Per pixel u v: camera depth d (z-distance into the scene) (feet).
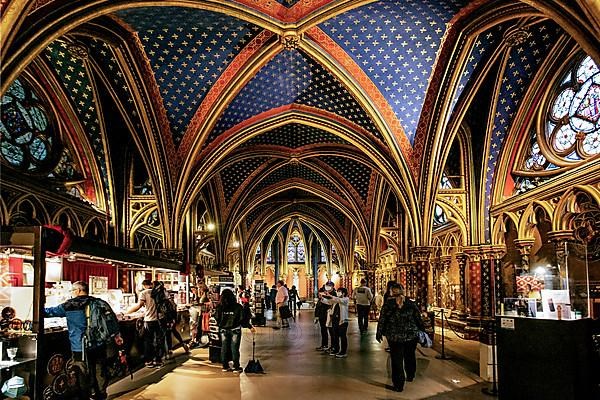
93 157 38.52
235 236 81.97
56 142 34.91
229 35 31.55
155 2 24.16
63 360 19.86
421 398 20.93
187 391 22.45
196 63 33.71
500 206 36.63
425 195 38.88
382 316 22.85
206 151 41.63
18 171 28.89
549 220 30.50
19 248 19.11
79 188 37.86
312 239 108.99
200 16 29.09
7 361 17.52
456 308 47.85
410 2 27.86
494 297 37.65
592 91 28.43
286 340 41.11
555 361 17.75
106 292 28.81
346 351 34.32
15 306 18.51
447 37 30.76
